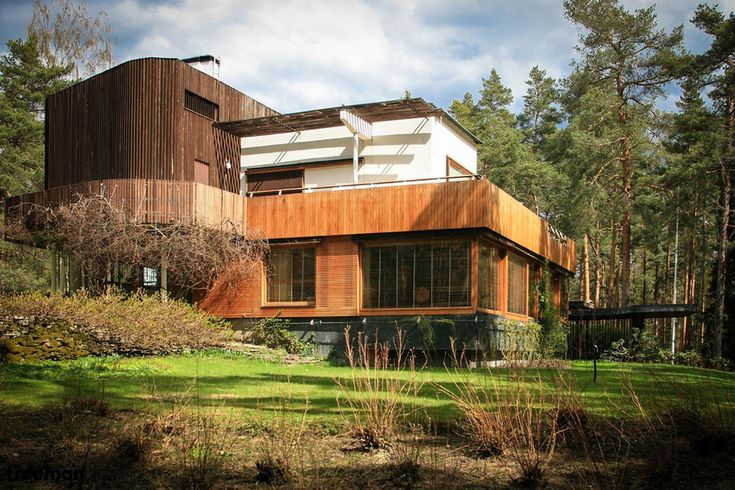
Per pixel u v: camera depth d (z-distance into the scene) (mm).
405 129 21266
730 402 9258
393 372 13258
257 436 7125
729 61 29109
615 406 8242
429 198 17953
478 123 46562
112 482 5617
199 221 18875
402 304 18312
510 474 6008
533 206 41500
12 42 38750
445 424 7746
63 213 18812
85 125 22859
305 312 19297
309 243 19422
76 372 11398
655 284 51094
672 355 25969
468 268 17703
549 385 9914
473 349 17094
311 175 22609
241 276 20141
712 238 43562
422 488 5656
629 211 32156
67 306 14453
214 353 16672
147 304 16453
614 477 5902
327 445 6891
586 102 31688
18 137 37250
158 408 7961
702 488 5746
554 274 26625
